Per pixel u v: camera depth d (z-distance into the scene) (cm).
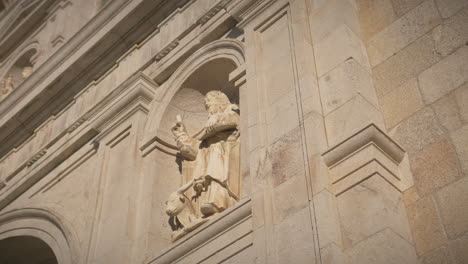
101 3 1739
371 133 728
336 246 668
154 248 960
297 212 723
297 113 823
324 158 750
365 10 941
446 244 668
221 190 932
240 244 795
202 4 1248
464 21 809
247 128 916
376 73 857
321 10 940
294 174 761
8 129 1527
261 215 758
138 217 1014
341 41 871
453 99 758
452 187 698
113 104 1233
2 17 2047
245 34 1020
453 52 795
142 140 1130
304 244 690
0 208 1398
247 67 965
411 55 837
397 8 901
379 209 675
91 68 1409
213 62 1130
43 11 1873
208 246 841
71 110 1409
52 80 1438
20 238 1303
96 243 1038
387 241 646
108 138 1205
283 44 936
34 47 1830
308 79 844
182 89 1167
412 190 726
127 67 1325
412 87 807
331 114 801
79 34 1443
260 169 808
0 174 1493
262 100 893
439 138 742
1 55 1961
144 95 1193
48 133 1438
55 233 1204
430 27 841
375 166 711
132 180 1066
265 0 1026
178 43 1229
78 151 1306
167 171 1080
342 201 710
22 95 1516
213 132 998
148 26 1348
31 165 1402
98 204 1097
